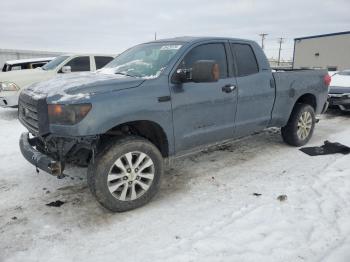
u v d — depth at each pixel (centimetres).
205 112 387
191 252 264
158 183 352
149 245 278
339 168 441
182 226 306
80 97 297
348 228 293
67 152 318
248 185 396
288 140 547
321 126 735
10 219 321
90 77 361
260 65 461
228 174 433
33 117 336
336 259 249
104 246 278
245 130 452
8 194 376
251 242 276
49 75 841
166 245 277
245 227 299
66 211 337
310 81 542
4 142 595
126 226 308
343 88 834
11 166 467
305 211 325
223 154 518
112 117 306
